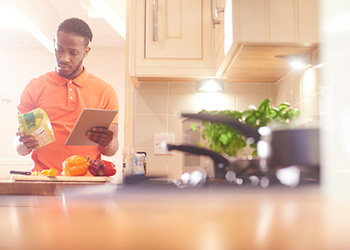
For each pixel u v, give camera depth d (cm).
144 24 194
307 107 173
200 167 156
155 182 125
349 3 53
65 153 295
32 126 226
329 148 109
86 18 521
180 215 35
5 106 612
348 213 36
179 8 195
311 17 151
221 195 56
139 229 28
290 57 170
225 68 188
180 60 194
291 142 99
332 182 86
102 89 319
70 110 304
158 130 219
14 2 412
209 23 195
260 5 151
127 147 197
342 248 21
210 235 25
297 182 90
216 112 144
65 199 59
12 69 617
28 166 603
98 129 208
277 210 38
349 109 56
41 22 487
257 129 133
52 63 621
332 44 55
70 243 23
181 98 221
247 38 150
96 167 196
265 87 224
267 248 21
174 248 21
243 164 109
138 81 220
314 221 31
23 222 32
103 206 43
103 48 620
